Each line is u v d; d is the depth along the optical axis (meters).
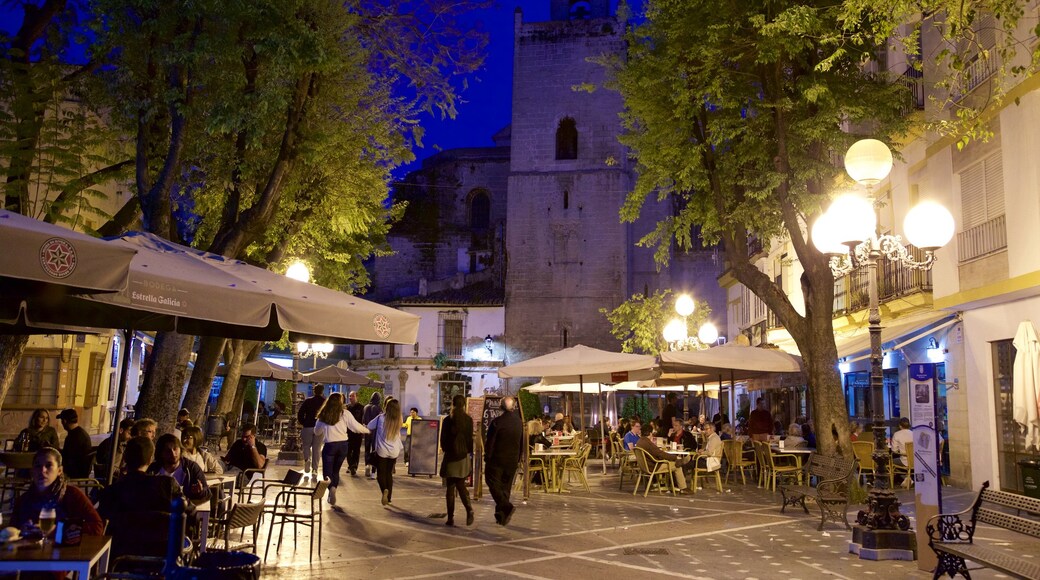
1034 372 14.65
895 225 20.98
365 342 10.25
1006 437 16.50
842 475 12.18
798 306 28.17
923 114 18.97
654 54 16.94
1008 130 15.56
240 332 9.80
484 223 55.62
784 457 18.61
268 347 43.50
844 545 10.47
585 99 47.81
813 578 8.43
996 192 16.27
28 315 8.01
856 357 20.48
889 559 9.45
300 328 7.46
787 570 8.84
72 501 5.87
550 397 45.22
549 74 48.28
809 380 15.66
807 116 15.70
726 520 12.79
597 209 46.91
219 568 4.95
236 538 10.51
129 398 32.19
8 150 13.57
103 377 27.98
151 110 12.12
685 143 16.97
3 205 15.39
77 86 14.41
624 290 46.16
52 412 24.88
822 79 14.94
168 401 11.87
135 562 6.24
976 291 16.80
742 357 17.34
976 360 17.41
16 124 13.89
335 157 15.52
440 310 48.19
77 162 14.61
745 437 23.69
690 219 18.27
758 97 16.41
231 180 14.31
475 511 13.89
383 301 51.47
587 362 17.77
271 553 9.70
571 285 46.53
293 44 12.07
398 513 13.47
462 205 55.69
